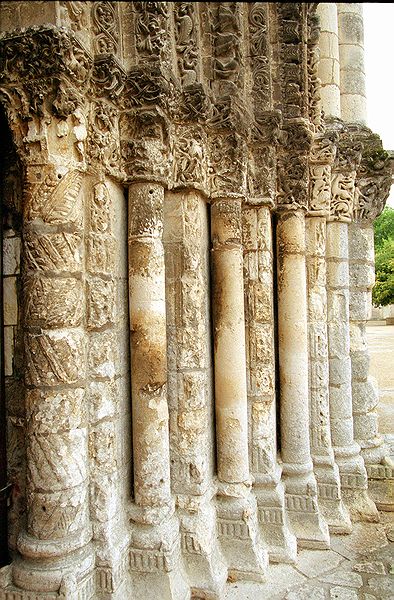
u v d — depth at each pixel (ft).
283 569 15.40
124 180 12.92
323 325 19.69
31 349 10.84
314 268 19.72
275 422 17.69
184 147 14.34
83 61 11.08
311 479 17.58
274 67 17.83
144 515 12.96
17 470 12.37
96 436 11.78
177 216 14.48
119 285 13.15
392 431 32.04
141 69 12.62
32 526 11.07
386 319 133.28
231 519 14.97
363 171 23.00
